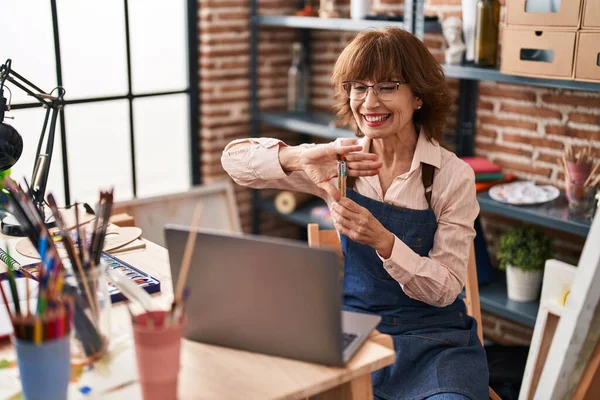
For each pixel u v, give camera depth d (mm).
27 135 3396
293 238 4402
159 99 3830
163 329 1302
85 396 1375
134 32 3658
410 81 2045
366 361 1501
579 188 2764
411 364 1998
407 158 2156
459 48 3072
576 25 2594
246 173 2271
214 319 1555
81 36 3475
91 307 1469
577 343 2160
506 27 2816
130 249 2170
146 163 3854
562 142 3092
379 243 1912
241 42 3988
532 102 3164
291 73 4113
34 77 3365
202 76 3918
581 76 2613
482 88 3340
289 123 3869
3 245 2170
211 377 1450
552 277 2648
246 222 4238
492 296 3043
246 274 1481
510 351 2807
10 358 1522
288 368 1480
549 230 3184
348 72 2070
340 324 1436
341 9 3924
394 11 3658
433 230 2088
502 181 3189
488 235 3430
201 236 1496
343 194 2025
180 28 3838
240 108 4082
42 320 1262
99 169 3668
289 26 3992
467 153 3432
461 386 1898
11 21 3254
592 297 2107
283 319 1482
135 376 1445
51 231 2209
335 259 1387
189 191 3168
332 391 1590
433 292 1979
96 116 3604
